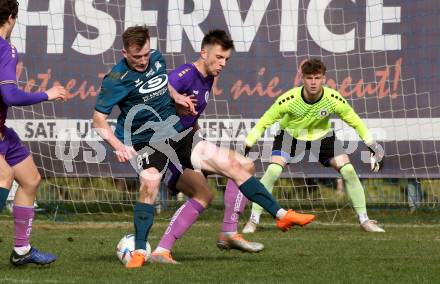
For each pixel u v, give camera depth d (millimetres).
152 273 18469
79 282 17141
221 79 35719
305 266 19828
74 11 35812
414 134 35312
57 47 35719
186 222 20656
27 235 19188
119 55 35938
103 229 31156
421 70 35250
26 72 35656
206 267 19531
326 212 36469
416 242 26047
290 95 30078
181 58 35906
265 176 30859
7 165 18203
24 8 35656
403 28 35375
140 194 19859
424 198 36531
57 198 36219
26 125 35531
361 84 35688
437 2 35031
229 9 35844
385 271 19031
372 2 35562
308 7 35812
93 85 35781
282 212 19875
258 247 21891
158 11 35875
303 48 35781
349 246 24875
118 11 35875
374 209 36719
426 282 17438
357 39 35719
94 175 35625
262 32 35781
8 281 17297
